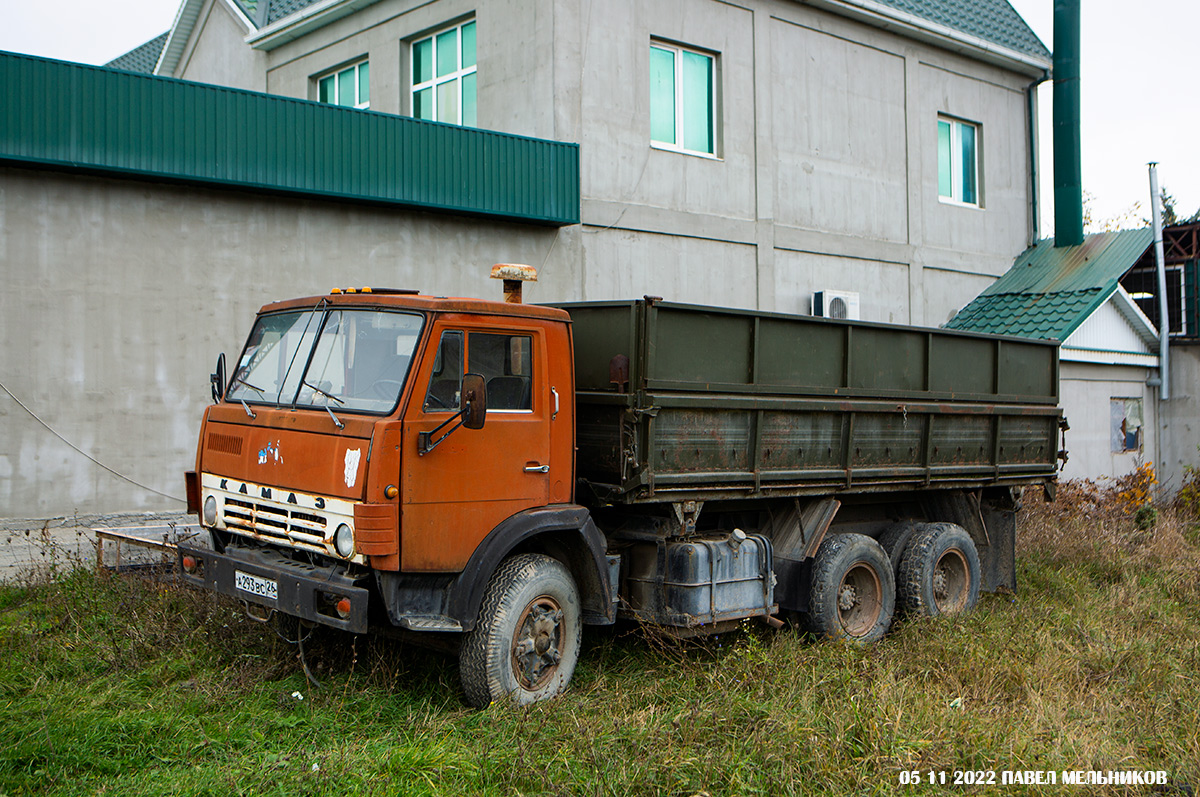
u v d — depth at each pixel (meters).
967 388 8.69
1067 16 17.70
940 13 16.75
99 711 5.23
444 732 5.17
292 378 5.79
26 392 8.55
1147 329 16.48
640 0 12.66
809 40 14.74
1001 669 6.43
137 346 9.07
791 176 14.43
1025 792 4.73
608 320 6.44
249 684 5.76
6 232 8.43
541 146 11.34
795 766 4.82
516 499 5.71
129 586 7.33
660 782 4.64
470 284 11.09
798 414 7.16
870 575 7.72
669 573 6.49
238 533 5.89
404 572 5.26
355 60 14.73
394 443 5.14
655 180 12.77
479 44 12.67
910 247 16.17
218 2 16.89
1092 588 9.72
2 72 8.08
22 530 8.47
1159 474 16.95
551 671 5.87
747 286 13.86
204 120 9.07
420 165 10.40
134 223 9.04
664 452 6.29
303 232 9.98
